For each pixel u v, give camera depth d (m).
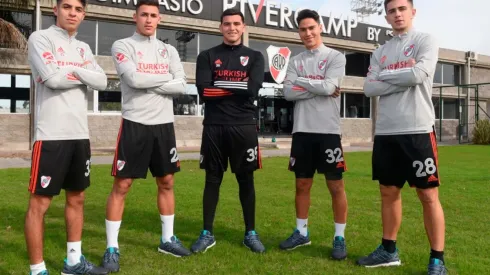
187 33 17.84
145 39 3.60
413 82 3.18
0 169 9.21
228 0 18.44
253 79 3.78
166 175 3.61
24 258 3.42
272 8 19.78
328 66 3.85
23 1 13.33
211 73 3.84
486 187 7.19
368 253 3.68
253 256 3.56
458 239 4.04
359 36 22.59
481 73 28.92
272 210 5.28
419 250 3.71
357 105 23.28
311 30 3.91
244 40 19.03
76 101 3.10
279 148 17.83
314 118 3.82
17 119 14.77
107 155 13.33
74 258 3.16
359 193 6.51
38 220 2.98
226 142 3.81
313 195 6.34
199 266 3.29
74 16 3.10
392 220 3.40
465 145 21.17
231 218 4.86
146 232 4.25
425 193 3.26
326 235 4.19
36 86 3.08
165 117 3.61
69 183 3.12
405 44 3.38
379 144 3.45
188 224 4.62
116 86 16.25
